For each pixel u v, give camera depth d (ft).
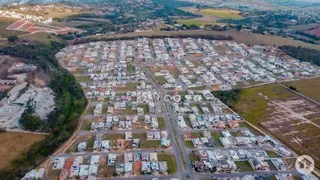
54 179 417.28
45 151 469.57
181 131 551.18
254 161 464.65
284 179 428.97
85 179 420.77
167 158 469.57
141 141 513.86
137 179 421.59
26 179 411.95
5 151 468.34
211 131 555.28
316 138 540.52
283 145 519.19
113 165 450.30
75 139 513.45
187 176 430.20
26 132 524.93
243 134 546.26
